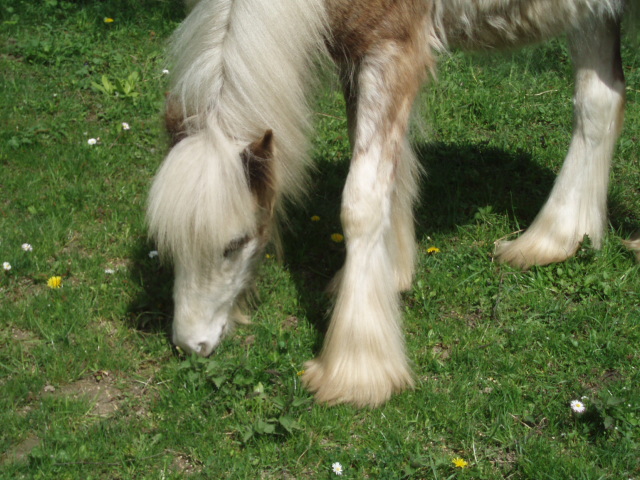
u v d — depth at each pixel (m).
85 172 3.35
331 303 2.80
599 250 2.95
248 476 2.37
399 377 2.56
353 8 2.48
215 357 2.62
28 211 3.16
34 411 2.48
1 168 3.34
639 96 3.93
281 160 2.48
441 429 2.48
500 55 2.94
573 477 2.35
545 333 2.72
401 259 2.85
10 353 2.65
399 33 2.51
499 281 2.90
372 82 2.52
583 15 2.72
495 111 3.77
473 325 2.78
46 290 2.84
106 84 3.84
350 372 2.53
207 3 2.46
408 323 2.77
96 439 2.42
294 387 2.54
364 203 2.51
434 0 2.62
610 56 2.84
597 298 2.86
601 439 2.43
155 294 2.84
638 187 3.34
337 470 2.35
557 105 3.87
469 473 2.37
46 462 2.35
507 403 2.51
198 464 2.40
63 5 4.77
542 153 3.52
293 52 2.46
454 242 3.10
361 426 2.48
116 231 3.09
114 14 4.70
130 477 2.35
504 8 2.66
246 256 2.47
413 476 2.37
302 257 3.01
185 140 2.40
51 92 3.85
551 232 2.95
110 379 2.61
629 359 2.65
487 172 3.40
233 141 2.43
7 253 2.95
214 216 2.34
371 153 2.52
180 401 2.51
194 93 2.43
